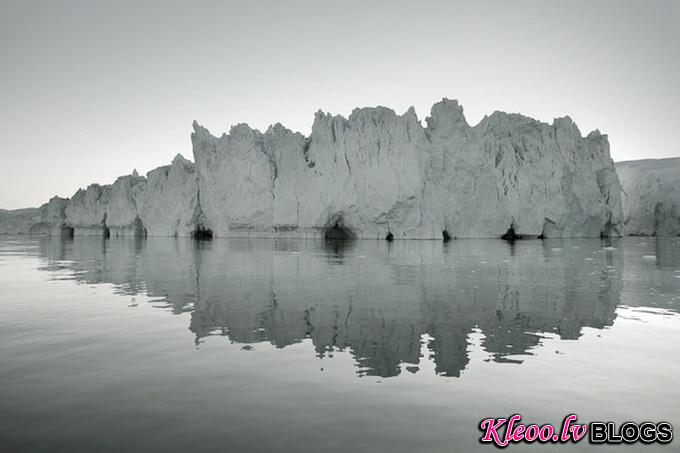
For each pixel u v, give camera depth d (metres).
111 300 10.78
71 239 53.44
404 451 3.79
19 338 7.26
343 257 23.12
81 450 3.75
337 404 4.71
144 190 54.00
